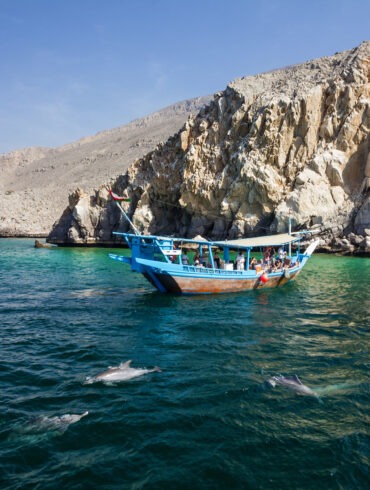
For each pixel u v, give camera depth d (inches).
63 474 292.0
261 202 2160.4
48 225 4552.2
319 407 388.8
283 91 2377.0
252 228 2186.3
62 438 336.8
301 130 2153.1
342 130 2050.9
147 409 385.1
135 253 961.5
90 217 3083.2
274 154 2160.4
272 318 749.3
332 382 448.1
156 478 287.6
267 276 1045.2
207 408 386.6
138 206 2800.2
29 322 729.0
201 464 303.3
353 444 327.0
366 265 1547.7
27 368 496.7
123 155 7785.4
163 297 946.7
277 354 546.3
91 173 7037.4
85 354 548.7
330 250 1918.1
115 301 911.0
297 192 2016.5
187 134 2672.2
